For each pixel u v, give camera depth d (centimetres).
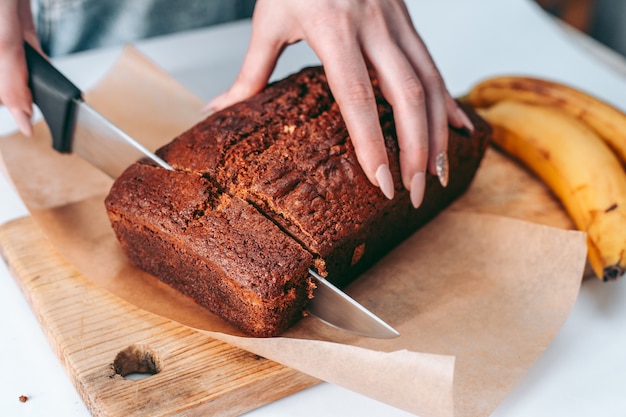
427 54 44
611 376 40
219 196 41
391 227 45
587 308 44
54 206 48
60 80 45
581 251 43
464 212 49
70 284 43
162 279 44
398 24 44
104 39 64
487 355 40
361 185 42
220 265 39
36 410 39
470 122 47
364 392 37
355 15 43
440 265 46
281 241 39
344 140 43
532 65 65
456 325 42
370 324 39
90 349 40
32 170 50
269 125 44
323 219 41
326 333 40
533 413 39
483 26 69
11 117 56
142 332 41
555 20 74
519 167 54
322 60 42
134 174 43
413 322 42
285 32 45
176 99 56
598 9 87
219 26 66
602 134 53
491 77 59
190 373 39
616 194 47
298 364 38
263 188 41
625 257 44
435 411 35
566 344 42
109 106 55
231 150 42
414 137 42
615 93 62
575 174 49
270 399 39
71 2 61
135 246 43
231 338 39
